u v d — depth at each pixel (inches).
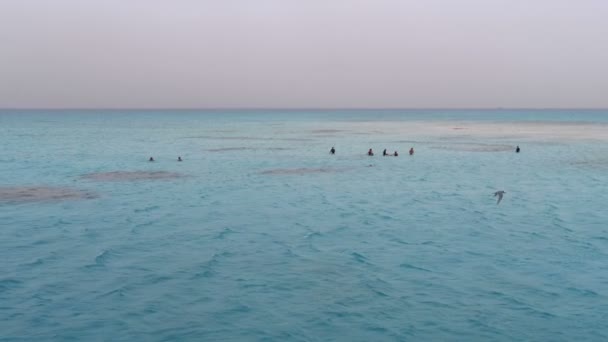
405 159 2469.2
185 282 765.3
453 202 1391.5
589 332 613.3
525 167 2164.1
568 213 1243.8
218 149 2989.7
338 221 1159.6
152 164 2263.8
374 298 708.7
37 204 1352.1
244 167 2169.0
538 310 671.1
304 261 863.1
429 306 683.4
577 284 759.1
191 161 2381.9
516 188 1626.5
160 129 5324.8
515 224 1128.8
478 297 712.4
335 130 5206.7
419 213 1247.5
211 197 1464.1
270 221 1159.0
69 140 3671.3
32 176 1887.3
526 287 748.0
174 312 664.4
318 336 604.4
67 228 1090.7
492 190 1588.3
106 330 615.8
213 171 2038.6
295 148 3063.5
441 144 3368.6
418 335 606.5
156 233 1048.2
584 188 1617.9
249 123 7130.9
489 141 3627.0
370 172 2009.1
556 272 809.5
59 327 622.5
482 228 1091.9
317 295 718.5
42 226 1107.3
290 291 732.7
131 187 1640.0
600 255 897.5
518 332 613.9
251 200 1418.6
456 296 716.0
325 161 2389.3
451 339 597.9
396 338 599.8
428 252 915.4
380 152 2837.1
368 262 858.8
